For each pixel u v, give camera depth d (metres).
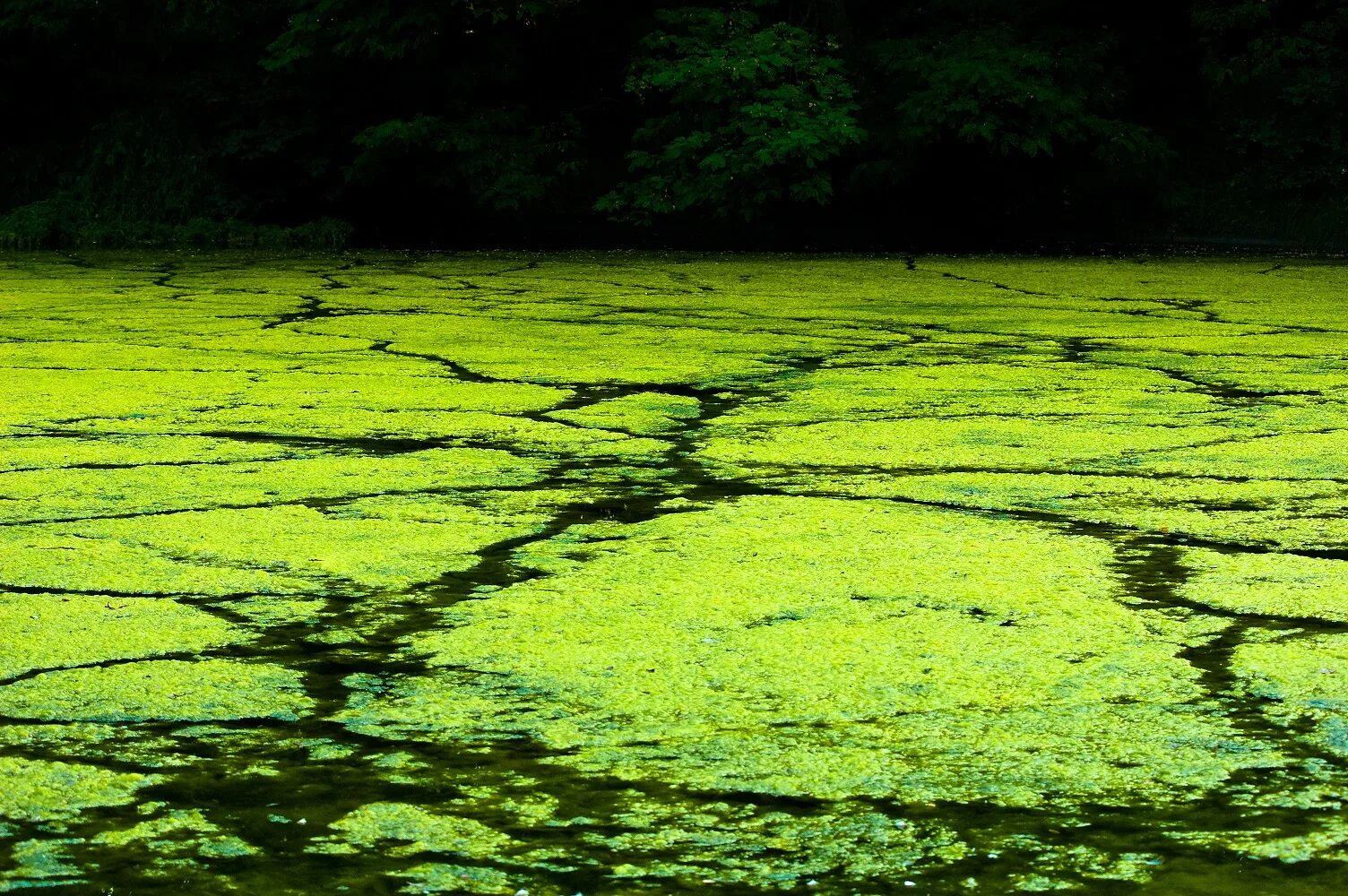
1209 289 11.62
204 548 3.68
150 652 2.90
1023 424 5.57
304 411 5.81
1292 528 3.93
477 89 20.28
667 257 15.80
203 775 2.33
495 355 7.59
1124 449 5.07
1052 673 2.78
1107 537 3.83
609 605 3.21
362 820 2.16
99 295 10.91
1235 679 2.75
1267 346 8.01
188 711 2.60
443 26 19.09
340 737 2.48
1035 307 10.17
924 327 8.97
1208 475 4.63
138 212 20.30
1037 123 17.94
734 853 2.06
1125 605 3.22
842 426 5.55
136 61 21.44
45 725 2.53
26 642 2.95
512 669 2.80
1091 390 6.43
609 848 2.08
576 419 5.69
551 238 18.91
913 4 21.30
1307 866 2.01
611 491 4.40
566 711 2.59
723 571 3.48
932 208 20.05
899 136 18.23
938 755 2.39
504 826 2.14
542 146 19.69
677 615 3.14
